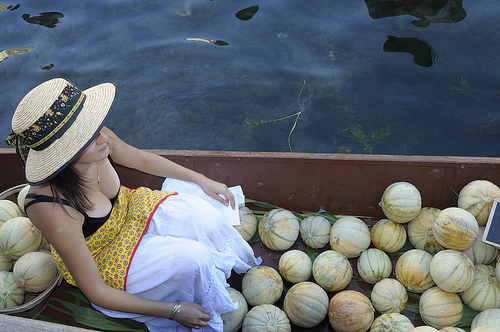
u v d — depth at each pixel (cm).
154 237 265
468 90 491
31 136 201
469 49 529
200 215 273
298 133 473
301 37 570
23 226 315
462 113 472
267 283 297
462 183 344
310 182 360
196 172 333
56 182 215
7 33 599
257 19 600
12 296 306
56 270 312
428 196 354
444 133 459
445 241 298
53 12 633
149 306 243
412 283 299
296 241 358
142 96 518
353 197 363
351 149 452
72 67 548
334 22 582
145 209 270
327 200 369
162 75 540
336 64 533
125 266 251
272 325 272
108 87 230
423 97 490
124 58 559
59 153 204
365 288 318
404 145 451
